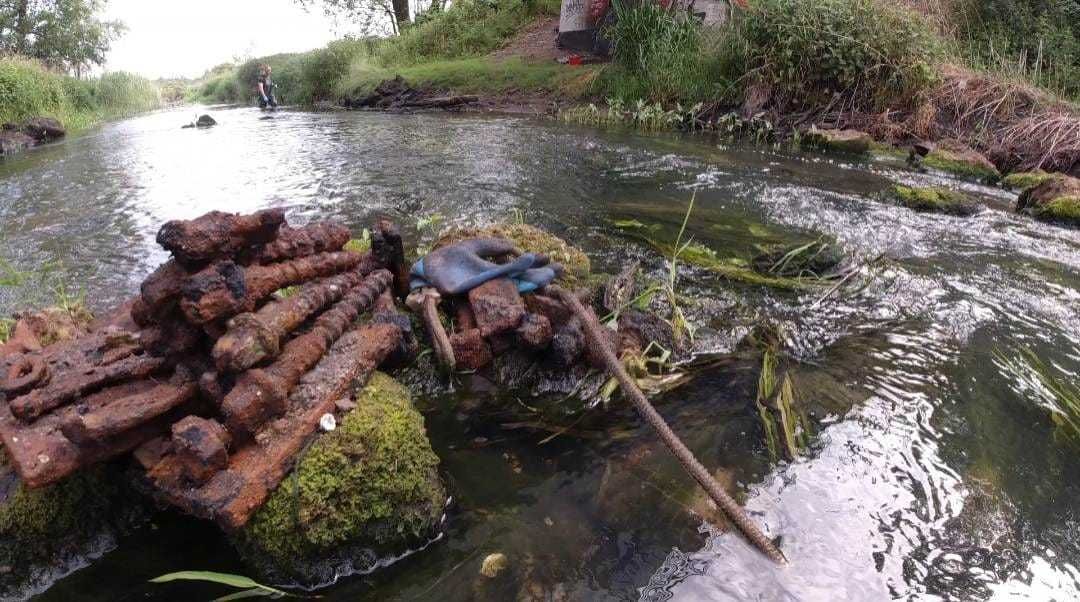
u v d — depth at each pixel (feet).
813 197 22.44
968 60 38.37
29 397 6.70
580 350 10.40
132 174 28.91
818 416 9.86
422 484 7.45
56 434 6.57
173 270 6.70
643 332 11.47
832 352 11.85
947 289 14.74
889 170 27.50
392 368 10.16
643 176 25.12
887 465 8.86
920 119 32.55
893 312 13.51
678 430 9.50
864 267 15.51
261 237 7.84
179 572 6.75
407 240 17.26
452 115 46.73
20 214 22.31
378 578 7.04
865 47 34.40
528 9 69.26
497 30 67.97
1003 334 12.74
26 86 57.47
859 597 6.84
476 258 11.45
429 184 23.71
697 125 37.60
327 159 29.71
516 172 25.52
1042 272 16.01
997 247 17.80
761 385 10.44
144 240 18.88
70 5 111.14
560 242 14.01
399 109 53.83
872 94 34.76
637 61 43.52
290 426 7.09
